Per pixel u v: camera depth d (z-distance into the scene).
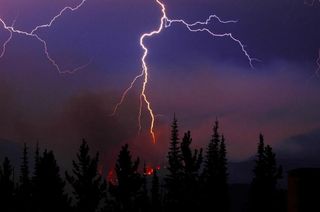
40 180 24.61
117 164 24.31
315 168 8.92
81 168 24.25
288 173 8.85
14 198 25.02
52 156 24.97
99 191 24.27
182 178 27.38
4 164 25.12
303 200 8.51
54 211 24.39
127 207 24.30
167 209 27.19
